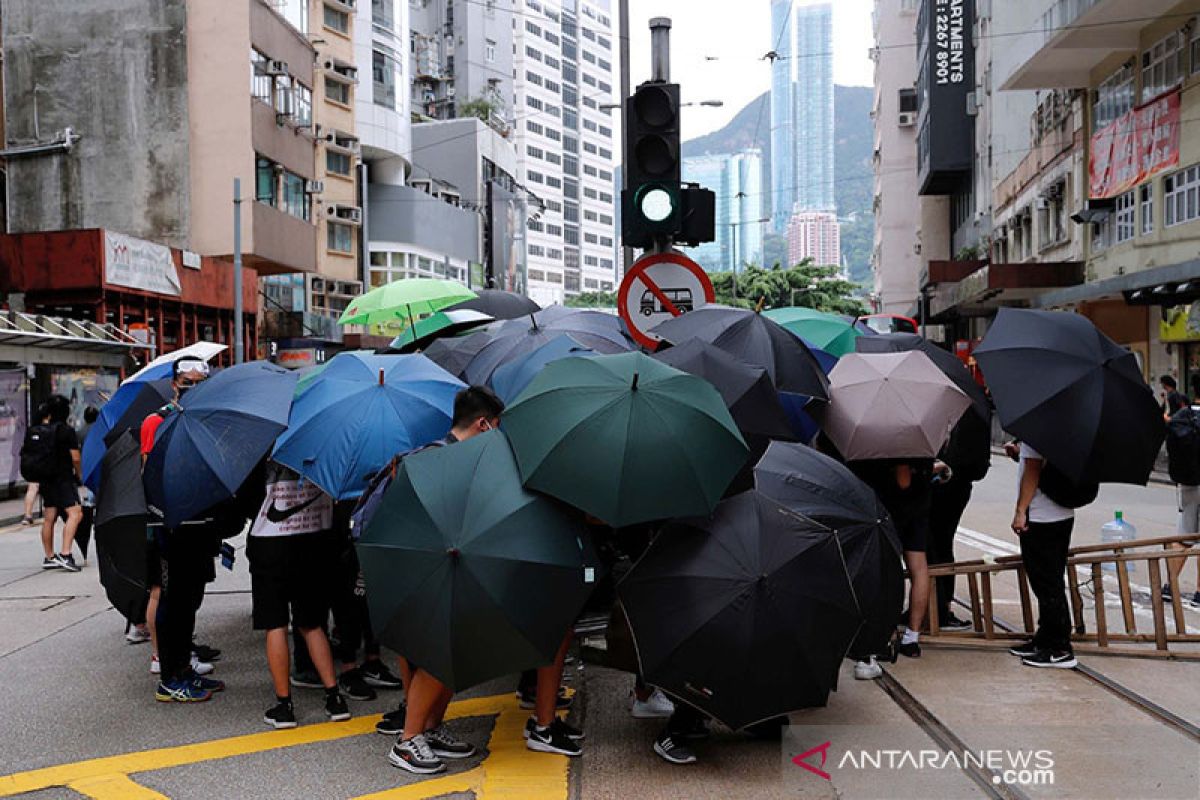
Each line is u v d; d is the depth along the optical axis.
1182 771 4.25
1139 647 6.34
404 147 51.34
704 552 4.29
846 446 5.87
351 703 5.62
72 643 7.10
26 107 30.31
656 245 7.54
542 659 4.18
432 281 9.05
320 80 42.41
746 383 5.25
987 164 44.66
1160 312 24.52
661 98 7.40
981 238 45.31
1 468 16.77
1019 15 28.31
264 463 5.56
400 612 4.18
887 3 64.44
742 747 4.74
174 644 5.64
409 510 4.26
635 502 4.12
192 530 5.56
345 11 43.62
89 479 6.54
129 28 29.97
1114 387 5.59
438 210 55.09
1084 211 26.33
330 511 5.29
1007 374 5.77
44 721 5.34
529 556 4.12
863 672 5.76
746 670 4.16
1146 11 21.88
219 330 29.23
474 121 64.19
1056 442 5.54
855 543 4.89
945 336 52.78
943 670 5.92
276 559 5.14
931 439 5.81
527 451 4.30
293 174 33.06
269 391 5.23
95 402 20.06
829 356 7.15
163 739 5.03
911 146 64.00
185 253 27.19
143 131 29.91
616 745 4.81
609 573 4.83
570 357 4.62
